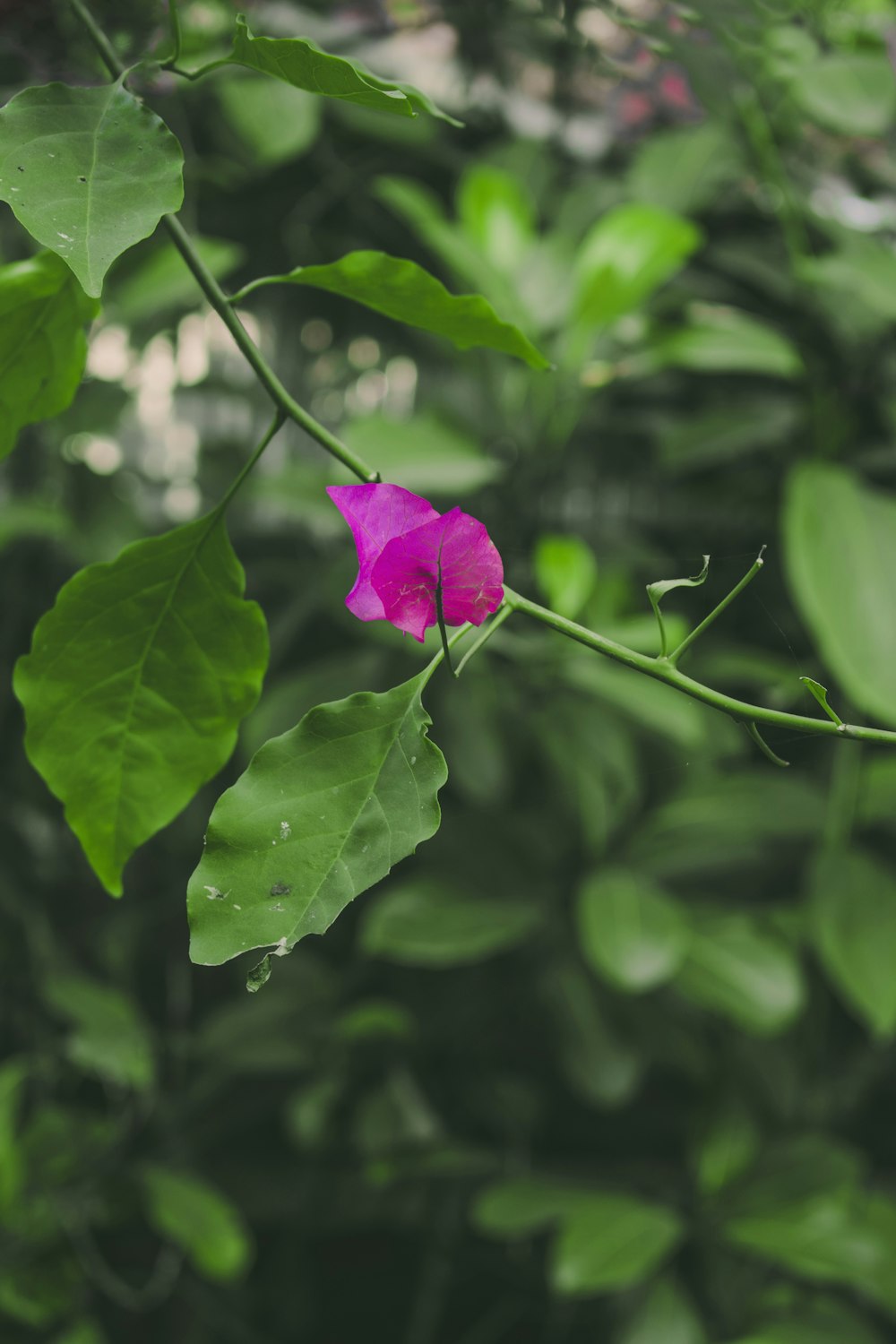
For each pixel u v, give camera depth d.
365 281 0.70
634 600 1.68
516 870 1.60
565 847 1.68
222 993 1.95
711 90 1.33
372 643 1.62
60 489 1.53
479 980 1.80
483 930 1.49
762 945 1.48
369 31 1.51
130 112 0.66
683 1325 1.50
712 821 1.55
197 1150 1.86
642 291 1.32
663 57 1.24
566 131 1.79
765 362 1.39
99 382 1.51
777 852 1.80
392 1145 1.61
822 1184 1.55
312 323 1.87
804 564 1.31
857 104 1.27
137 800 0.71
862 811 1.56
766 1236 1.50
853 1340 1.50
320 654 1.90
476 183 1.45
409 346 1.87
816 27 1.37
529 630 1.56
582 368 1.47
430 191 1.83
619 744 1.53
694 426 1.63
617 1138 2.06
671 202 1.52
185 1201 1.52
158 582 0.70
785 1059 1.70
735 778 1.59
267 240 1.81
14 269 0.71
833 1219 1.51
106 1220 1.62
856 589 1.30
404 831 0.66
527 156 1.69
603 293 1.31
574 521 1.89
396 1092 1.65
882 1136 2.04
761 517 1.86
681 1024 1.67
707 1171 1.61
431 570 0.66
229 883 0.65
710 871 1.67
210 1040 1.66
